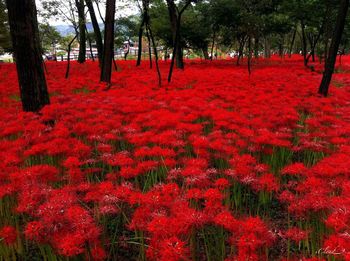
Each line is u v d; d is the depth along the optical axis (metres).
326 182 4.73
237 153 6.10
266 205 5.77
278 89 13.07
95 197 4.39
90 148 6.50
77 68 22.77
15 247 4.64
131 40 50.94
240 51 26.27
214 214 4.02
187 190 4.66
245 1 21.12
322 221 4.05
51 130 7.42
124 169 5.06
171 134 6.61
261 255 3.80
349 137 7.25
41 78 9.34
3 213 5.11
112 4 14.95
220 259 4.21
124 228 5.34
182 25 30.55
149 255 3.66
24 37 8.84
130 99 10.48
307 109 10.09
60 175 5.99
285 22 26.88
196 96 11.05
